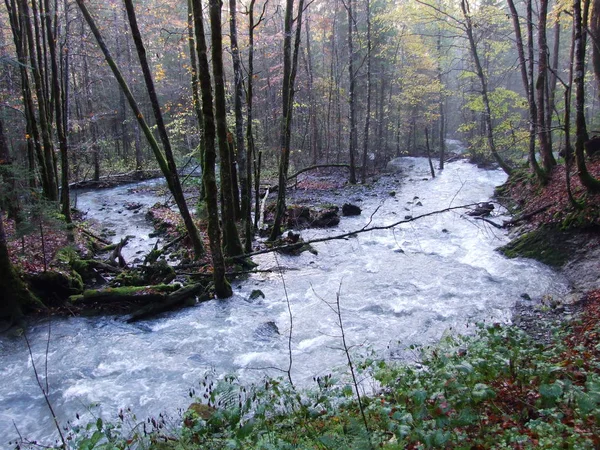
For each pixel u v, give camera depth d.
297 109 33.72
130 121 32.22
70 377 6.79
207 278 10.59
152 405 6.00
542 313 8.28
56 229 9.69
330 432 4.01
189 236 12.35
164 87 30.86
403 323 8.30
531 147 16.12
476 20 21.92
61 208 14.62
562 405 3.87
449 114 51.19
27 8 13.36
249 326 8.41
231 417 4.01
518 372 4.64
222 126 10.67
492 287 9.79
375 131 37.94
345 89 37.00
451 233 14.42
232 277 10.98
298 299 9.69
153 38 22.75
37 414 5.94
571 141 16.88
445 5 21.27
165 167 11.26
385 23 27.94
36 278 9.07
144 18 19.78
